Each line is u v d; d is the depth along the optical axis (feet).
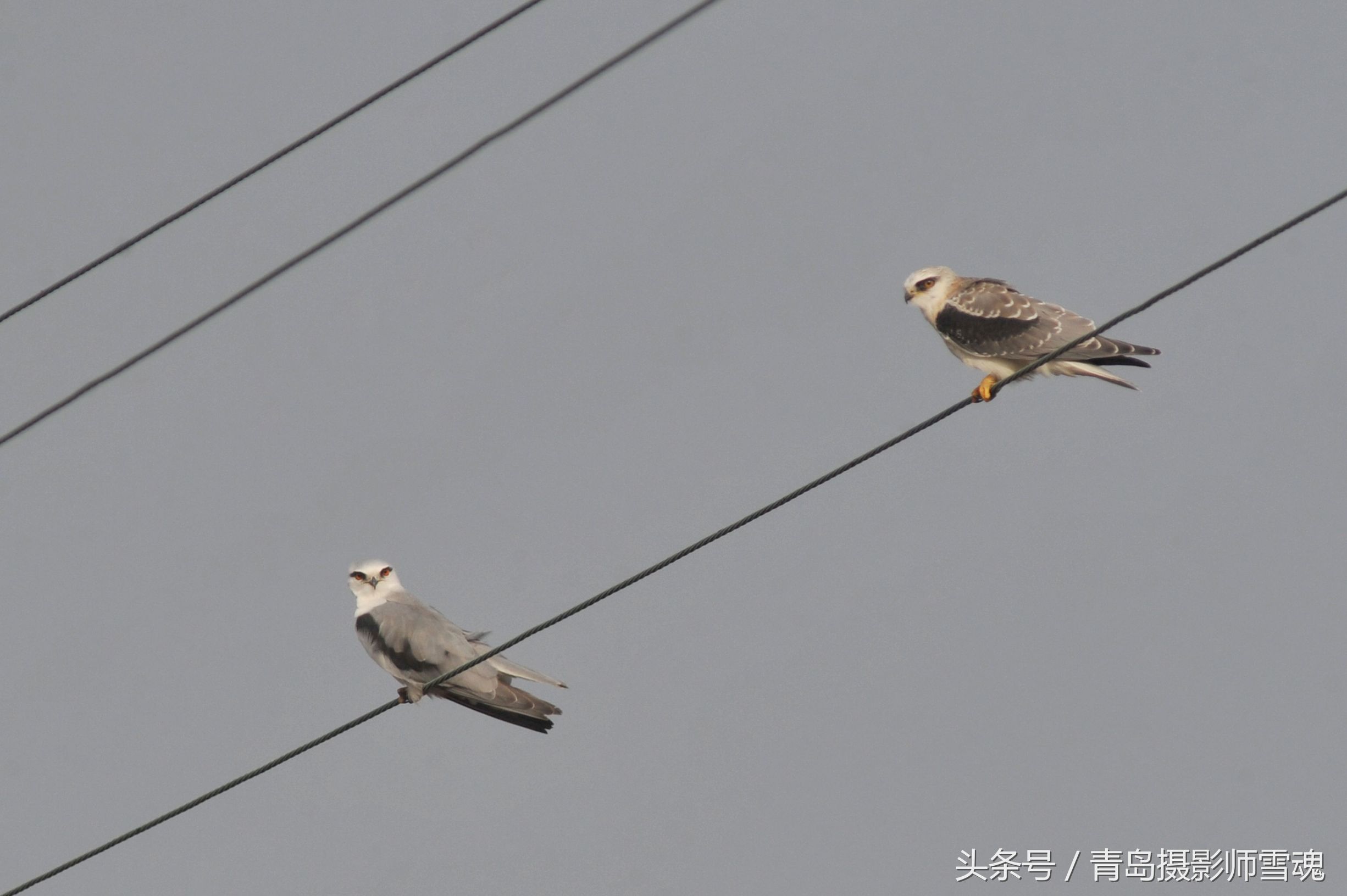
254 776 37.78
